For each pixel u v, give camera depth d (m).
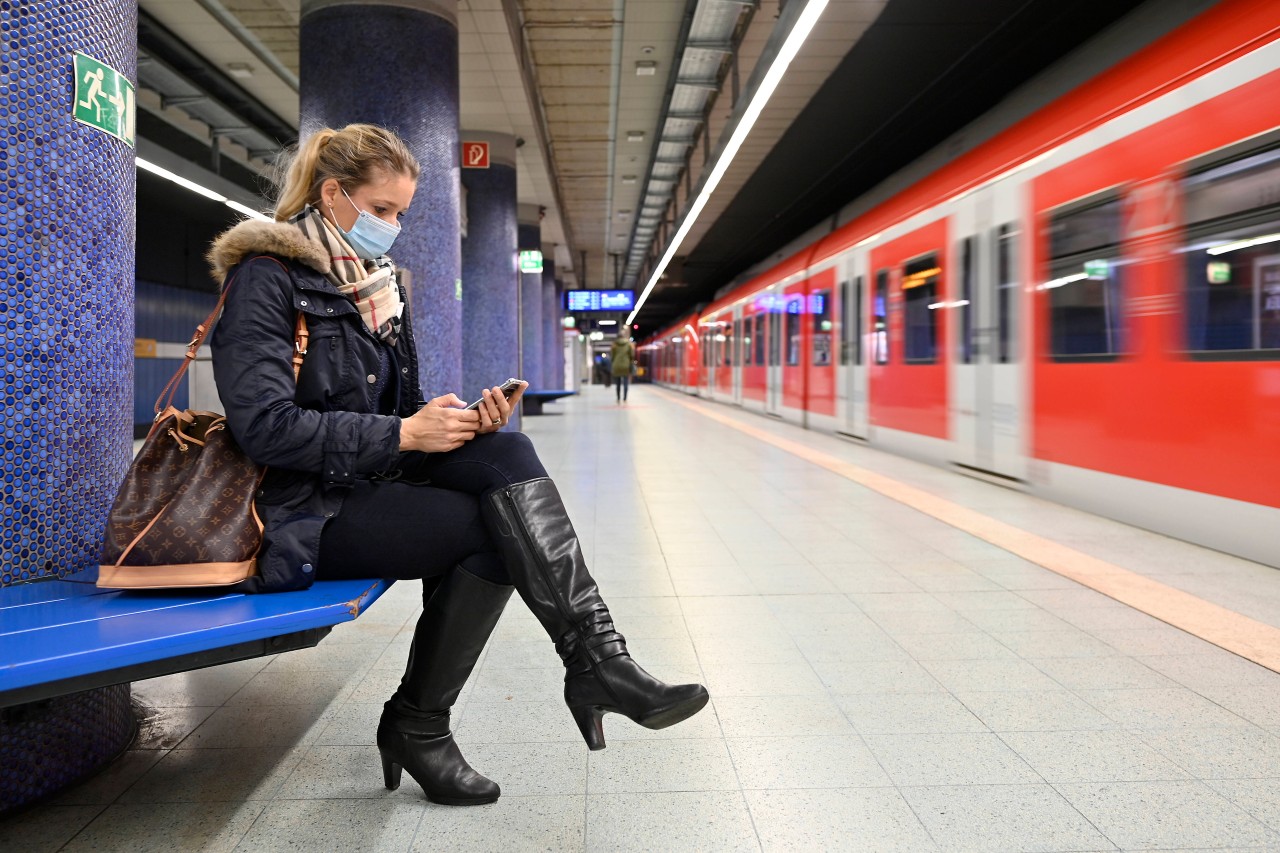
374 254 1.97
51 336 1.92
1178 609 3.52
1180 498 4.67
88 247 2.00
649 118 12.92
